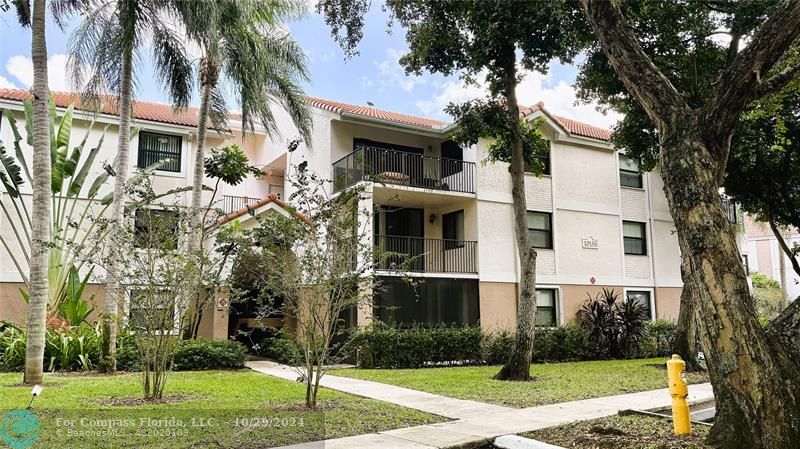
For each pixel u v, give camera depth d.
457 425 7.50
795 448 4.95
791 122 14.47
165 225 8.91
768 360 5.22
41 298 10.27
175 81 15.23
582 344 18.00
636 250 22.69
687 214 5.73
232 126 22.28
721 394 5.69
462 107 12.96
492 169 19.69
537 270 19.91
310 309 8.32
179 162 19.52
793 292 40.34
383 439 6.61
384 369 14.60
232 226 10.91
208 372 13.08
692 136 5.96
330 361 9.12
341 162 18.72
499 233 19.55
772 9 12.41
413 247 19.95
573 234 20.97
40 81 10.40
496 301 19.16
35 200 10.30
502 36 12.24
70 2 13.08
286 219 8.59
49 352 12.77
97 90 14.74
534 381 12.09
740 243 25.80
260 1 15.59
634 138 16.05
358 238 8.53
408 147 20.41
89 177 17.70
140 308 8.71
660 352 19.41
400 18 13.02
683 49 14.07
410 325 17.50
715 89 6.03
